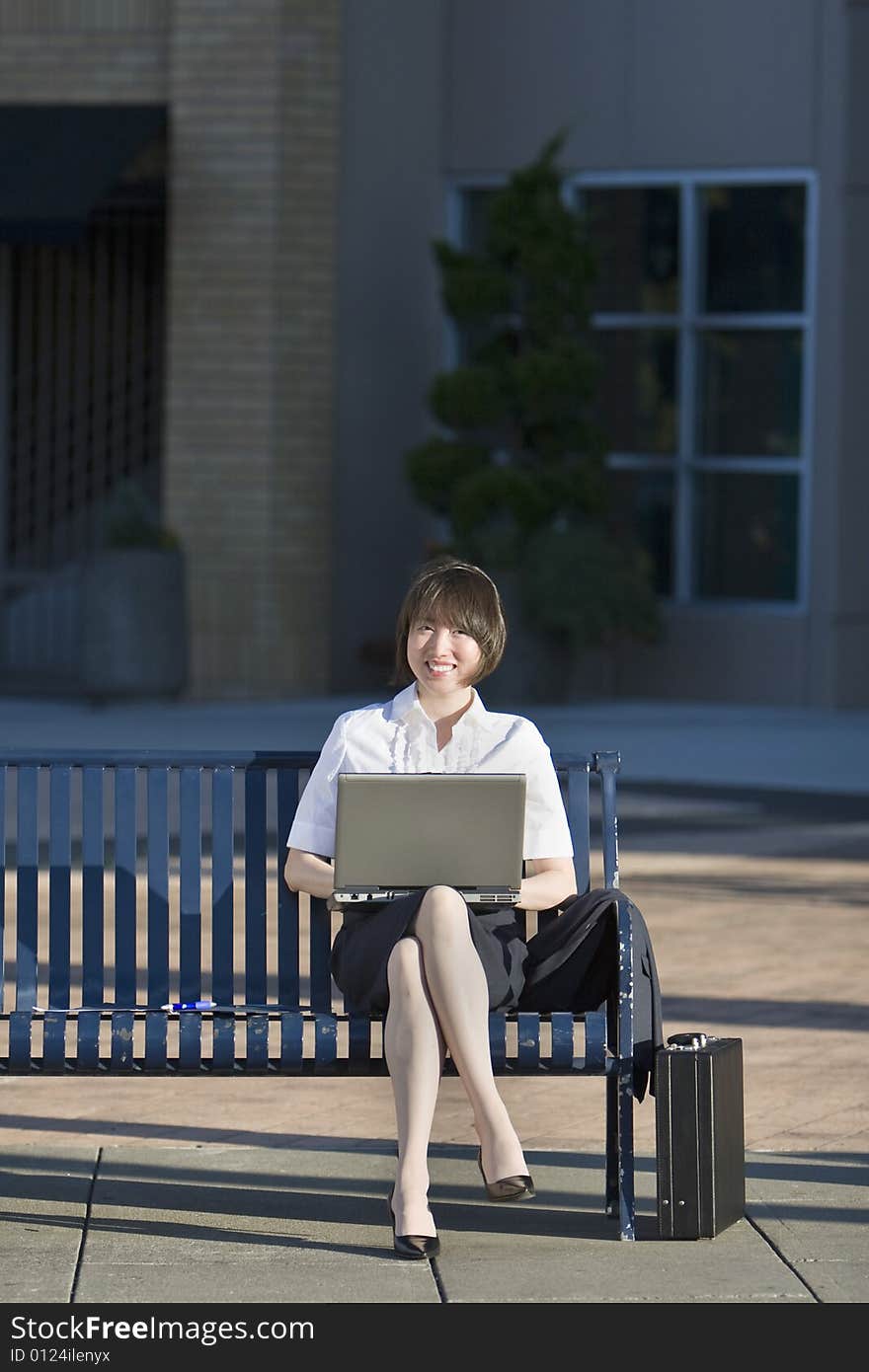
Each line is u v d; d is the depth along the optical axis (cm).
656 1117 809
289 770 855
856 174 2955
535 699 2916
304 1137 944
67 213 2862
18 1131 952
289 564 3031
